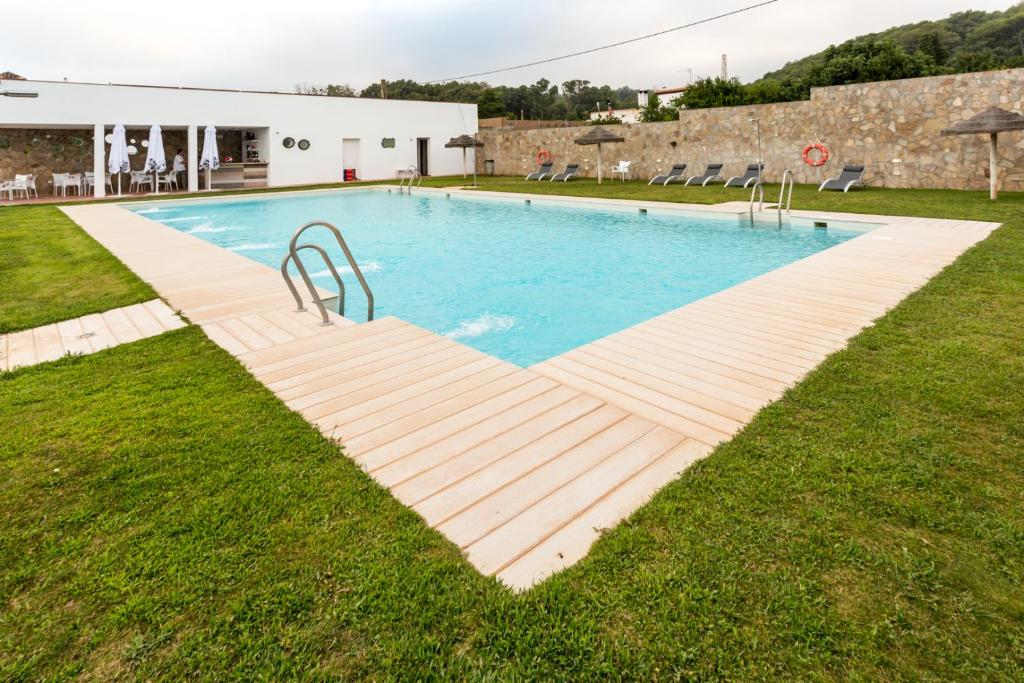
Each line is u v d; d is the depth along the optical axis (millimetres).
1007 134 11945
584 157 21125
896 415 2701
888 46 27281
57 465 2445
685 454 2471
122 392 3230
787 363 3455
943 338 3695
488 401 3061
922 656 1447
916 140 13203
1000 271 5316
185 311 4992
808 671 1417
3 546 1936
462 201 15875
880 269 5785
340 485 2271
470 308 6289
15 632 1579
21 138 18359
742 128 16406
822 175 14922
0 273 6680
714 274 7324
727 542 1886
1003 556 1775
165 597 1690
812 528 1937
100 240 9164
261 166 21719
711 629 1548
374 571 1791
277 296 5508
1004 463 2277
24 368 3635
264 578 1764
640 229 10469
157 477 2338
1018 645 1465
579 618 1593
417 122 24672
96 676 1438
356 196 18062
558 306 6297
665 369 3436
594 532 1979
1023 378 3037
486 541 1945
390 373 3488
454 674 1429
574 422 2797
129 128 20328
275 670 1442
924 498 2070
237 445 2598
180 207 15742
